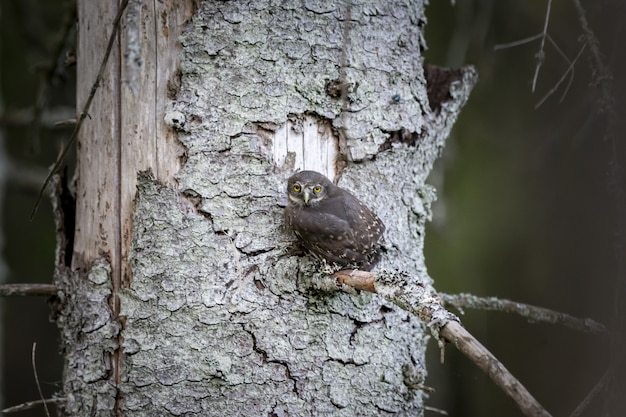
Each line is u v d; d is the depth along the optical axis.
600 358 12.22
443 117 9.05
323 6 8.20
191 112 7.94
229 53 7.98
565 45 12.17
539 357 12.91
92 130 8.33
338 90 8.17
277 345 7.88
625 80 9.64
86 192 8.38
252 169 8.00
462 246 14.05
